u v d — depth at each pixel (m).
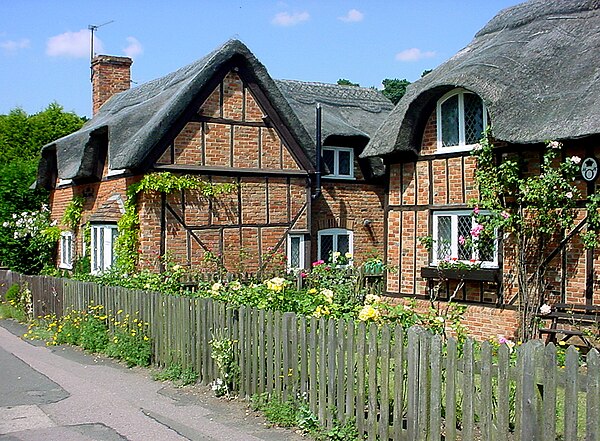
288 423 7.39
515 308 12.73
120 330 11.74
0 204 23.67
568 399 5.05
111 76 25.23
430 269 13.95
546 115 11.61
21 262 22.73
